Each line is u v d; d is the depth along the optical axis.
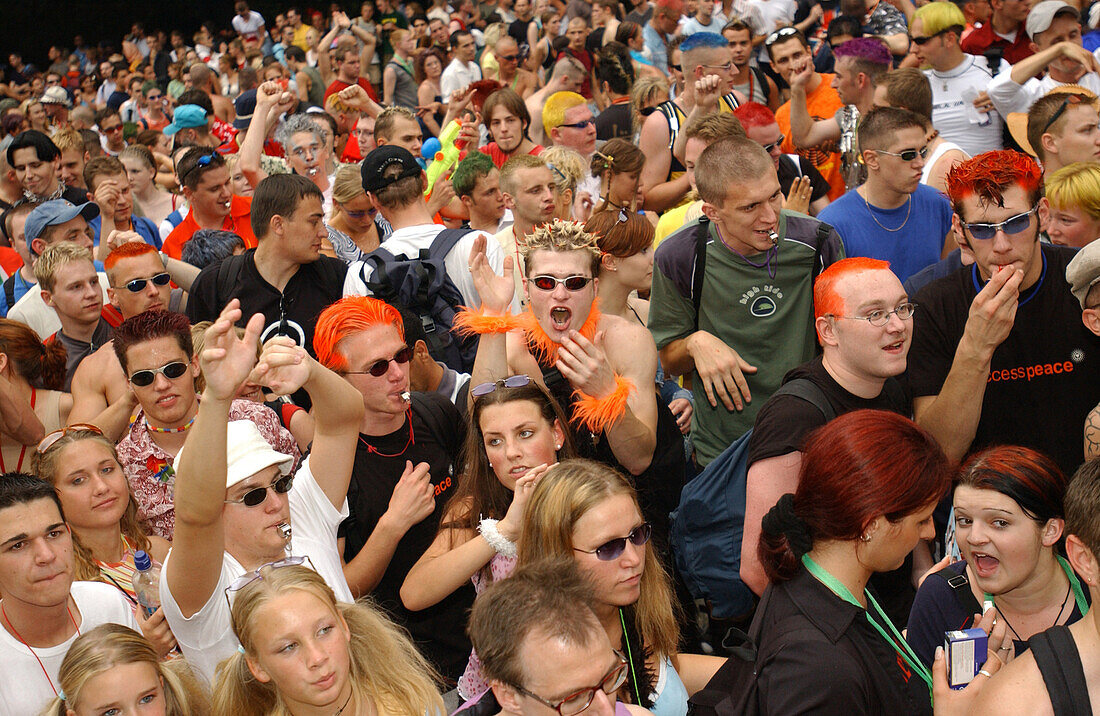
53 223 5.93
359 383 3.52
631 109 8.15
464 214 7.35
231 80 17.94
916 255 4.87
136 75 18.47
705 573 3.68
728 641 2.45
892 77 6.07
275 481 3.09
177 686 2.76
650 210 6.87
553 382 3.90
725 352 4.20
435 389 4.34
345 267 5.24
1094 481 2.15
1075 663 2.06
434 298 4.63
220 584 2.89
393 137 7.55
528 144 7.78
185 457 2.64
